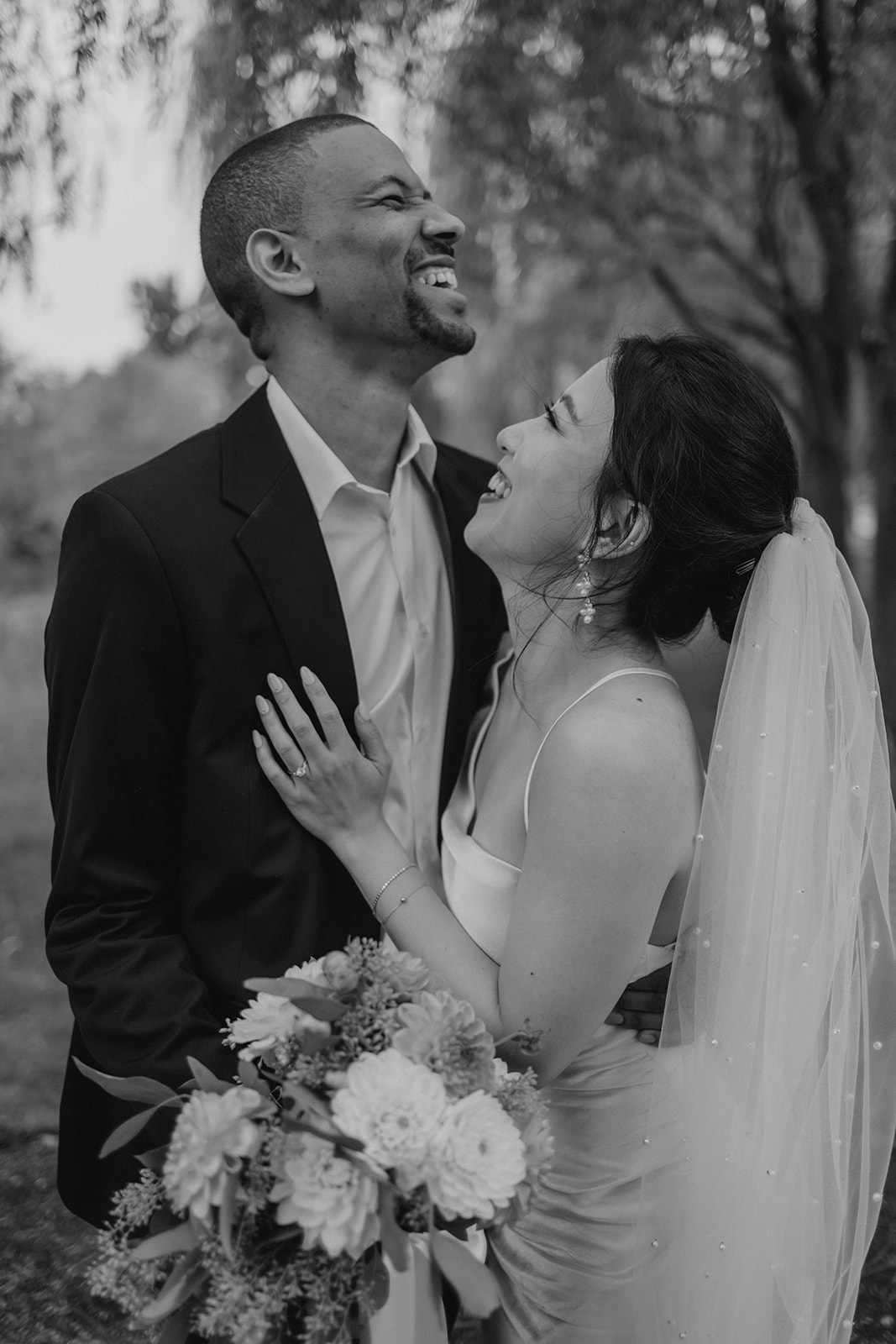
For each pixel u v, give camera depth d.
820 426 3.94
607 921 1.71
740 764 1.81
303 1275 1.47
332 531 2.17
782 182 3.72
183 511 2.00
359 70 3.09
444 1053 1.52
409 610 2.21
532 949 1.73
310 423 2.16
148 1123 1.81
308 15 2.92
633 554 1.90
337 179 2.07
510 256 4.48
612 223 4.10
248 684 1.99
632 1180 1.88
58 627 1.98
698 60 3.31
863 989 1.86
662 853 1.75
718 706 2.01
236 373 4.49
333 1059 1.53
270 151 2.13
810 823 1.81
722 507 1.87
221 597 1.97
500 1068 1.62
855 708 1.91
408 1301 1.86
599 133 3.62
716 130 3.88
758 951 1.76
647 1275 1.81
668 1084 1.85
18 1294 2.65
